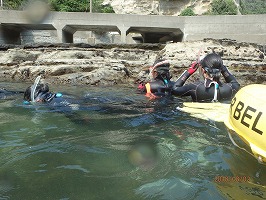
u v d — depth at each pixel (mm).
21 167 2213
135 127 3381
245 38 14406
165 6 29328
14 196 1775
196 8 28484
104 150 2607
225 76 4703
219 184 2002
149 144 2787
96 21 16578
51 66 8914
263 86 2746
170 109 4258
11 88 6871
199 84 4434
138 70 8828
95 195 1806
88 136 3023
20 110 4156
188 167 2277
